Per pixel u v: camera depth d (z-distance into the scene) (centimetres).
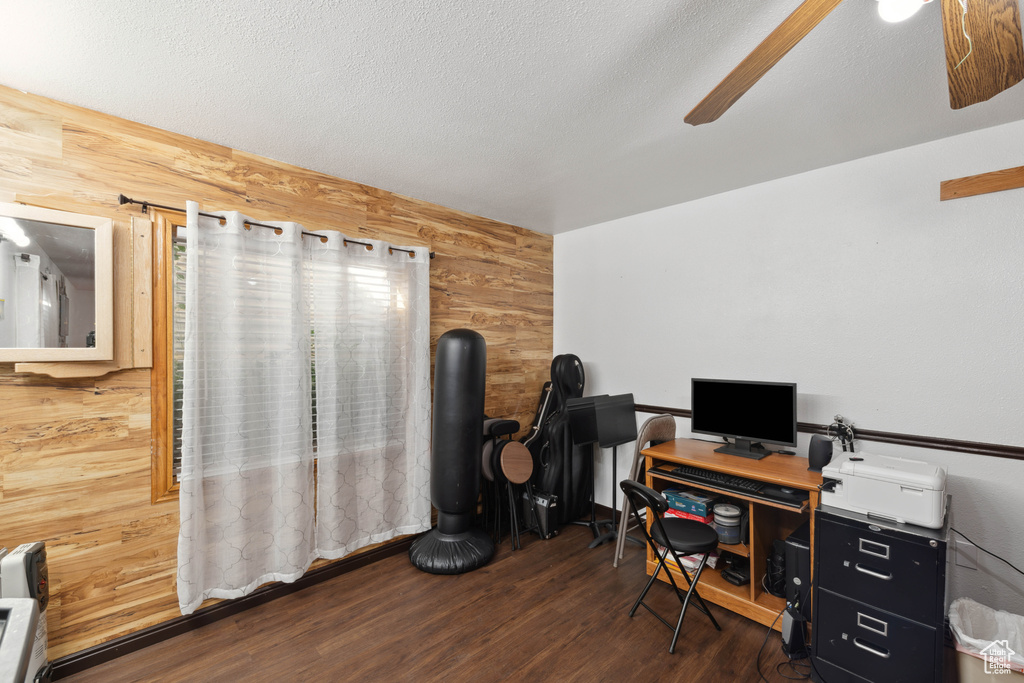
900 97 184
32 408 183
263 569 236
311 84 178
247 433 228
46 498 185
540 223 376
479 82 176
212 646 204
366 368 277
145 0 132
